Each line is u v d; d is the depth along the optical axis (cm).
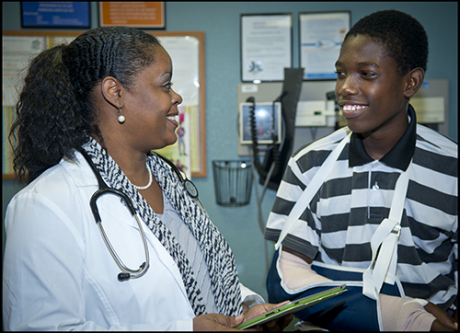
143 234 69
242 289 94
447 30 199
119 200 72
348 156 87
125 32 73
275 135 195
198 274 79
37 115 70
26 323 57
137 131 74
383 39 73
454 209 81
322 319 76
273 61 204
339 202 86
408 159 81
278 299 83
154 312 68
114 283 67
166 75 75
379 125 77
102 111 73
